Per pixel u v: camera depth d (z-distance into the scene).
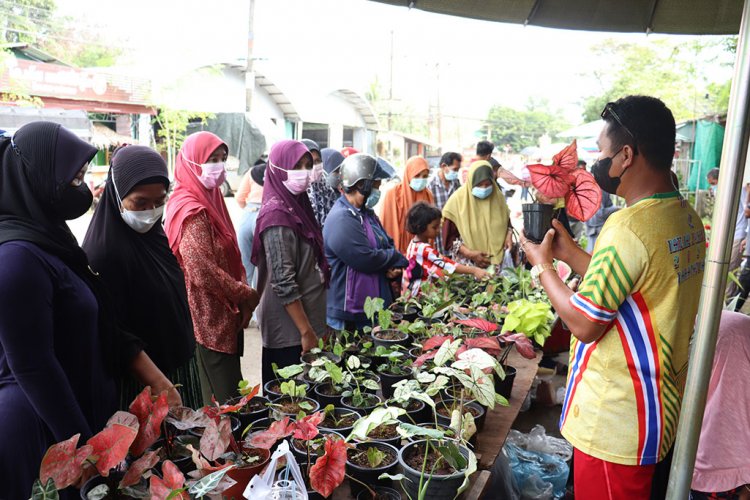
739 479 2.14
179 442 1.69
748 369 2.14
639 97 1.76
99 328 1.83
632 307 1.73
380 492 1.67
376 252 3.45
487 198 5.07
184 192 2.79
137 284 2.07
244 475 1.57
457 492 1.54
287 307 2.94
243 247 5.67
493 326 2.53
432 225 4.09
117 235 2.06
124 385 2.04
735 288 4.18
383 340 2.84
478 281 4.04
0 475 1.51
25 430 1.56
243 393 2.07
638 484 1.78
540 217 1.94
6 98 11.74
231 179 15.04
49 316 1.59
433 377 1.98
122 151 2.04
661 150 1.73
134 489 1.40
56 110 11.55
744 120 1.23
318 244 3.13
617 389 1.76
